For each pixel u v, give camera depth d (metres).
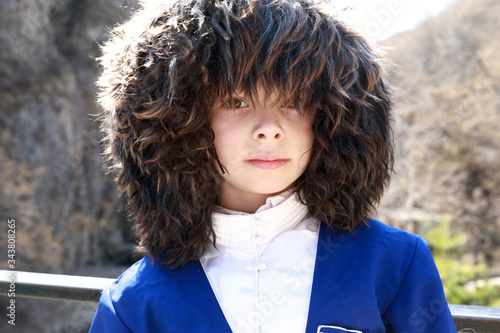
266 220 0.69
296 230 0.70
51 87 4.18
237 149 0.63
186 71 0.62
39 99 4.09
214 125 0.65
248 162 0.64
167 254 0.70
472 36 5.65
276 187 0.65
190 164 0.66
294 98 0.63
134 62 0.64
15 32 3.92
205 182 0.67
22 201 3.91
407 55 5.60
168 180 0.67
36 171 4.01
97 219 4.59
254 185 0.65
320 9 0.64
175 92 0.62
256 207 0.71
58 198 4.20
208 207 0.69
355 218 0.70
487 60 5.57
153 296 0.67
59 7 4.30
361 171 0.68
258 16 0.62
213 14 0.62
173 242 0.70
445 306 0.69
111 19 4.49
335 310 0.65
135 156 0.67
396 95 0.76
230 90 0.61
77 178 4.35
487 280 3.65
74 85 4.35
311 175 0.68
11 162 3.90
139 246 0.76
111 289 0.71
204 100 0.63
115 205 4.69
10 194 3.86
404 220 4.99
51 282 0.90
